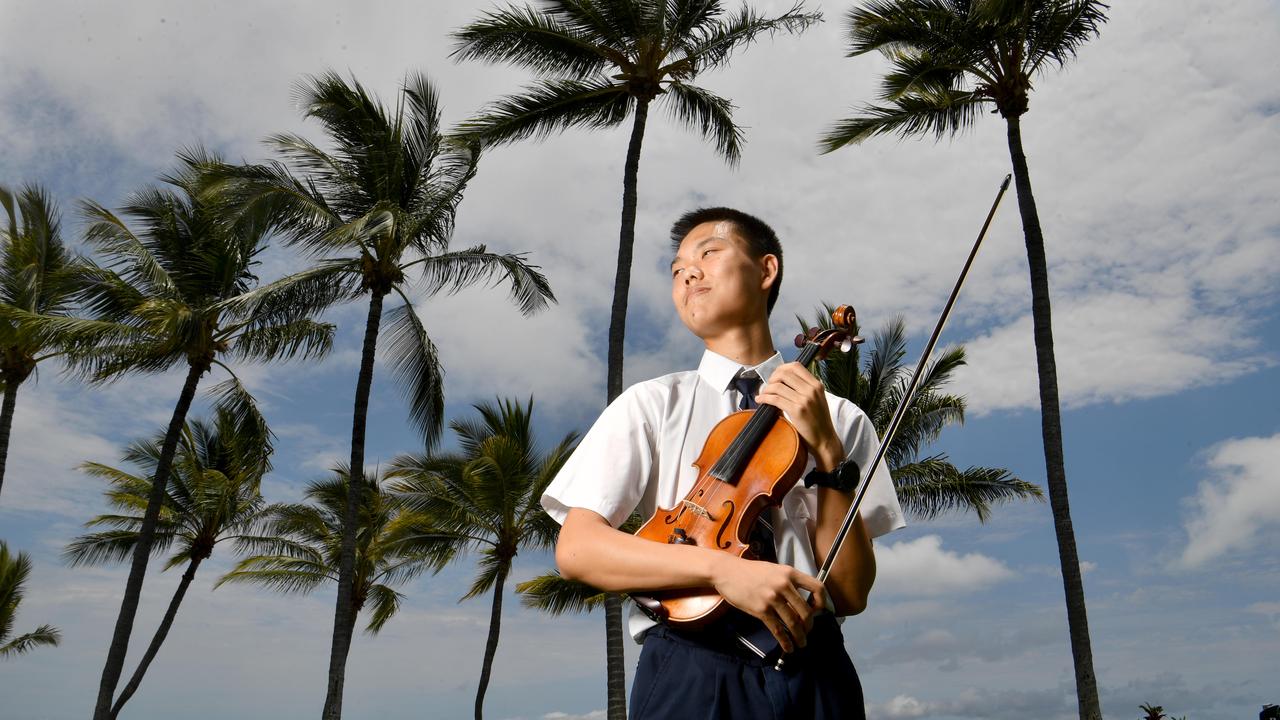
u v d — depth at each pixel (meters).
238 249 17.30
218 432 23.03
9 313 16.11
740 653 1.22
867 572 1.35
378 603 26.53
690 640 1.24
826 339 1.41
